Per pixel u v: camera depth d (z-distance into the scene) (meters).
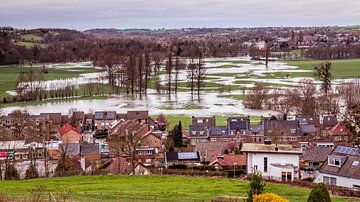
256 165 113.06
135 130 196.25
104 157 168.88
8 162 142.50
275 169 111.38
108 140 190.12
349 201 87.06
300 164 132.12
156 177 117.25
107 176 118.88
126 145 171.38
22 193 90.88
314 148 143.38
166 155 158.12
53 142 186.50
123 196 89.44
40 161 159.38
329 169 105.25
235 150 166.25
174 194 92.56
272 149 114.50
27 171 133.88
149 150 167.00
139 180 112.81
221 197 89.00
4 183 109.75
